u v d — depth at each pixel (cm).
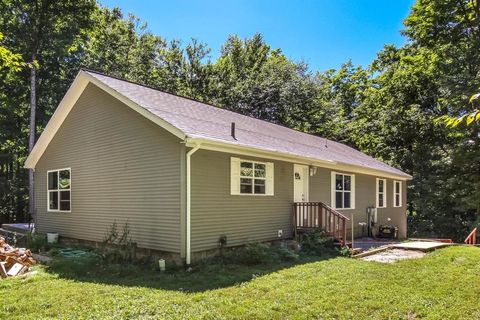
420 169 2402
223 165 916
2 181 2109
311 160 1142
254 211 1004
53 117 1191
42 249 1052
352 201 1483
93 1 2083
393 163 2488
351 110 3447
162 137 873
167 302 539
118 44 2930
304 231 1110
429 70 2244
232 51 3284
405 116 2502
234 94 2884
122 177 973
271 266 811
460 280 673
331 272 743
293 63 3119
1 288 631
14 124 2183
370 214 1592
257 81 2922
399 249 1116
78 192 1124
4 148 2209
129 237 937
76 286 639
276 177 1094
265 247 894
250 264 834
